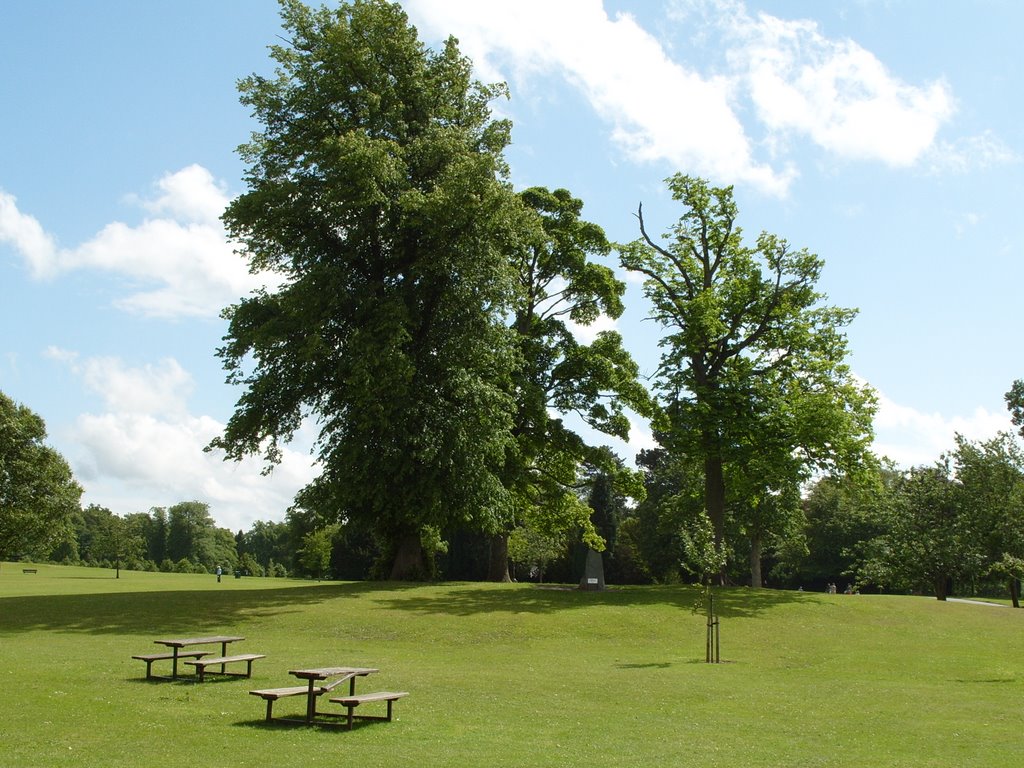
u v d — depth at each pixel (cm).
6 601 3142
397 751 1195
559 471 4825
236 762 1110
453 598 3347
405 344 3688
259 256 3769
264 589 3591
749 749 1284
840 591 8356
